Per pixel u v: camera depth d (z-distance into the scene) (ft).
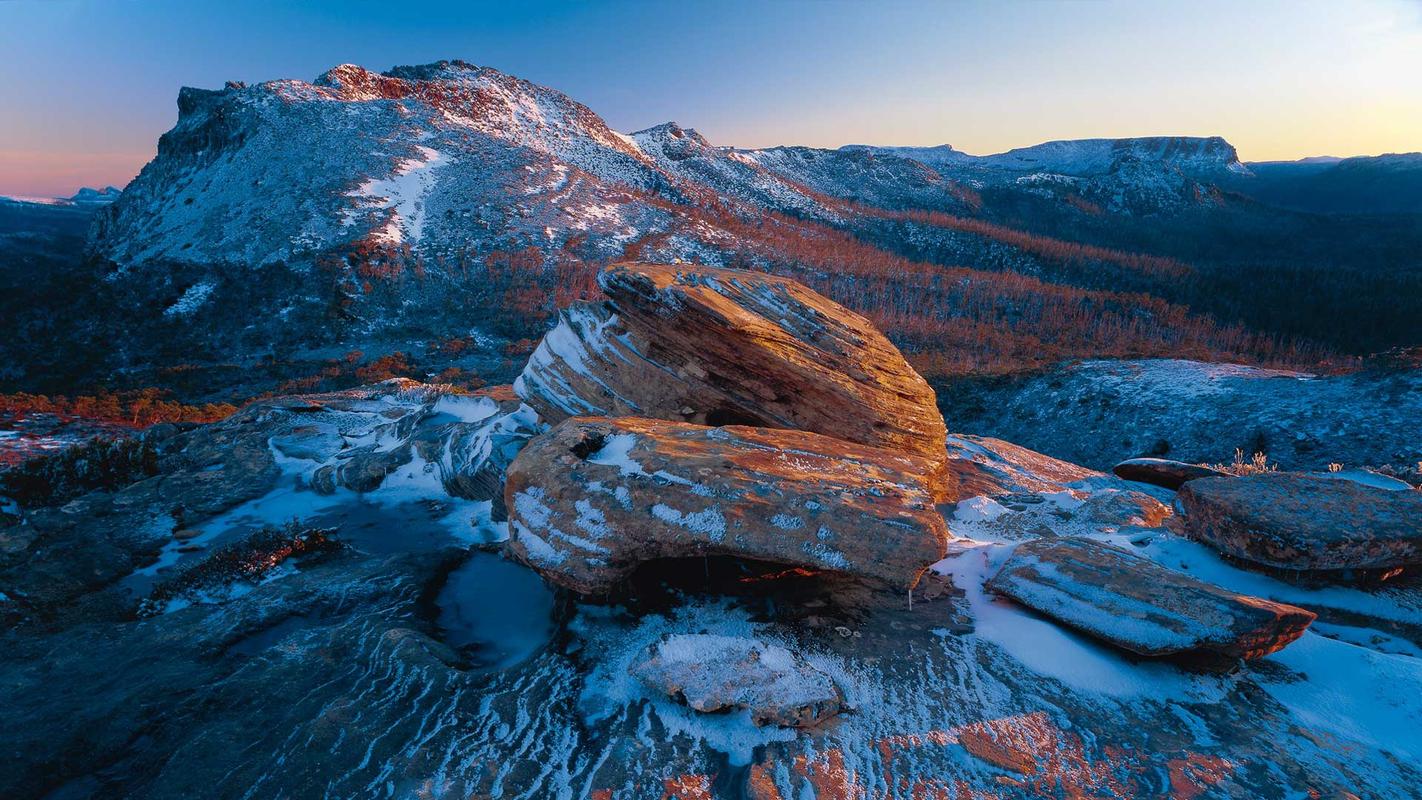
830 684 16.92
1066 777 14.35
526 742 15.08
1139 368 173.99
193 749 14.80
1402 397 116.78
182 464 43.68
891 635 19.75
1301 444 119.34
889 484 22.26
